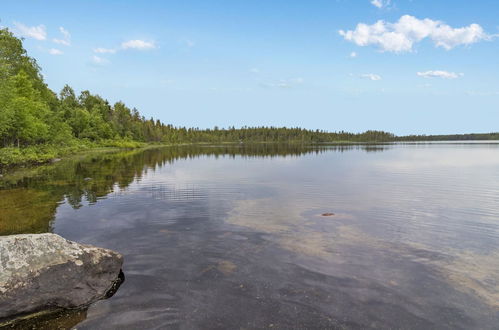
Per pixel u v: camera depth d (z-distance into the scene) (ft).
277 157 160.35
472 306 18.25
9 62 175.42
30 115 137.59
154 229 32.99
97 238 29.99
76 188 59.41
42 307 18.53
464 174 82.02
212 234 31.30
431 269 23.17
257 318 17.02
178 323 16.70
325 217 38.40
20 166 103.24
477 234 31.65
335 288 20.22
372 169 96.02
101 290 20.15
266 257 25.34
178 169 96.94
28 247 19.84
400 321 16.76
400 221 36.58
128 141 373.81
